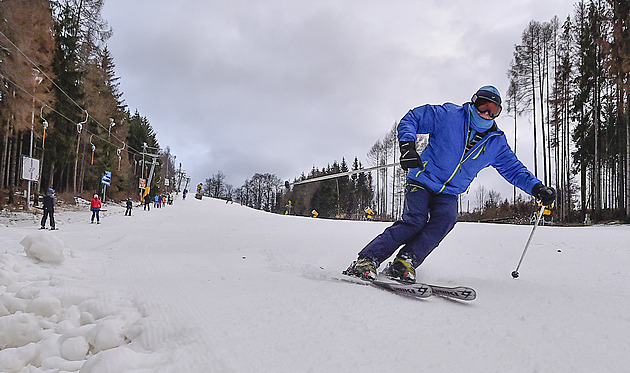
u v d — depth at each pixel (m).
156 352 1.89
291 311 2.44
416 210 3.62
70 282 3.40
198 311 2.44
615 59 21.62
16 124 18.64
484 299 2.96
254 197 111.25
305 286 3.18
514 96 34.22
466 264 4.69
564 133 31.62
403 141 3.45
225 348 1.85
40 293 2.94
